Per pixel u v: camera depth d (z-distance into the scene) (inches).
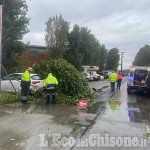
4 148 154.9
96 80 1305.4
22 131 194.7
